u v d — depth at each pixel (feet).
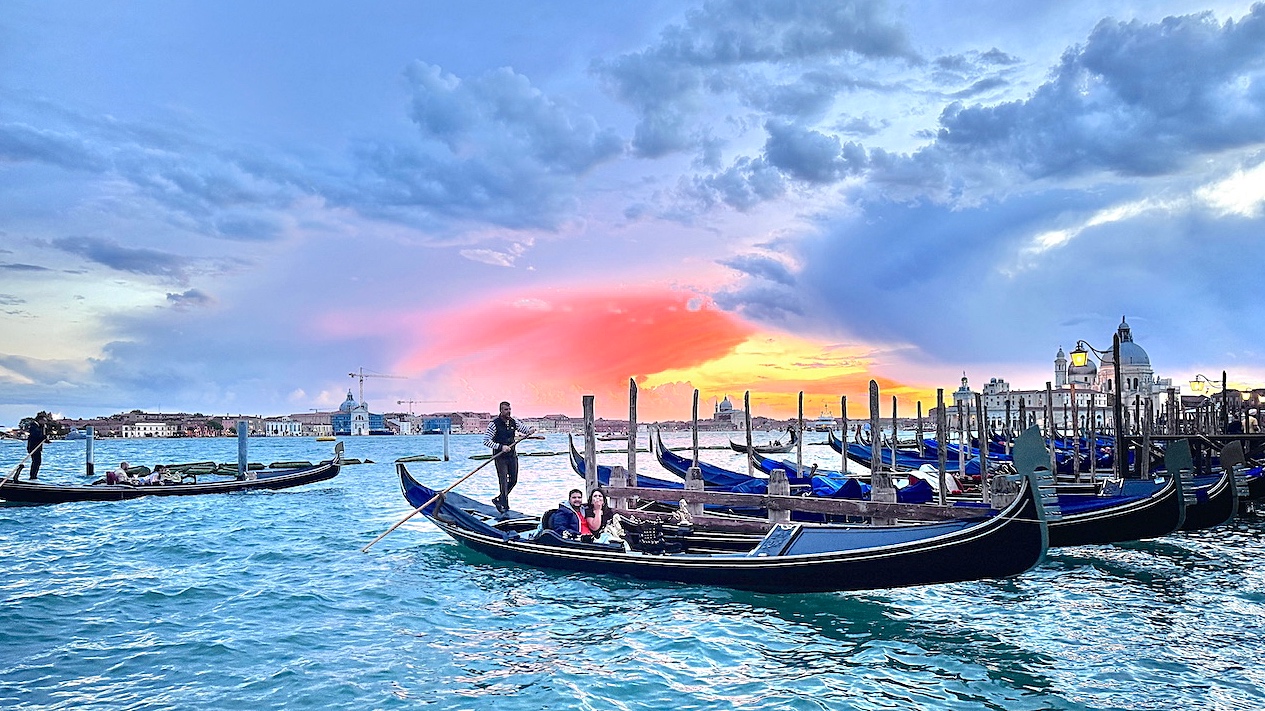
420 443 526.98
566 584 42.39
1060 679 28.09
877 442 49.39
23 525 68.90
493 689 27.25
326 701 26.16
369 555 52.39
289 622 35.60
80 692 26.86
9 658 30.32
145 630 34.22
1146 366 342.03
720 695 26.66
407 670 29.19
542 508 89.04
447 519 51.80
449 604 38.73
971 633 33.55
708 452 362.53
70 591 41.47
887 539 35.40
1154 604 38.45
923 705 25.79
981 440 55.42
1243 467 54.24
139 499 89.61
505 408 60.29
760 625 34.73
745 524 49.75
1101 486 63.31
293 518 74.18
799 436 73.31
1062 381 373.81
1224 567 47.19
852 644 32.09
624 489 54.44
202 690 27.09
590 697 26.50
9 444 545.44
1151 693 26.73
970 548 33.81
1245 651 31.09
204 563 49.93
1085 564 47.80
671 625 34.76
